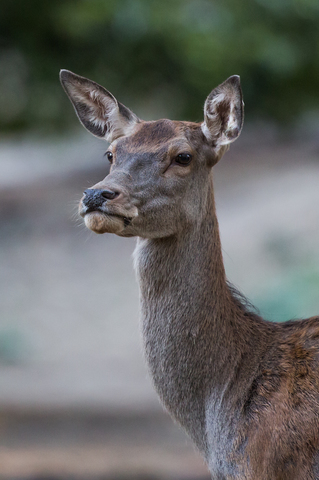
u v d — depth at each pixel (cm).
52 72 2734
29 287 2253
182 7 2758
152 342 569
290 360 546
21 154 4453
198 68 2662
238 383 549
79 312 2067
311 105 3284
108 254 2505
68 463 990
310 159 3203
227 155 3525
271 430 518
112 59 2783
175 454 1051
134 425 1192
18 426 1174
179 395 560
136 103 3122
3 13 2605
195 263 567
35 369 1623
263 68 2908
